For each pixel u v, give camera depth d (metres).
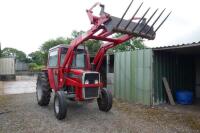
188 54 9.82
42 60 33.88
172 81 8.99
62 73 6.40
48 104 7.75
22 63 41.50
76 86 6.00
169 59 8.86
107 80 10.26
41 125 5.28
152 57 7.94
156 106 7.82
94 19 5.28
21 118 5.89
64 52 6.79
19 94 10.70
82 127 5.15
